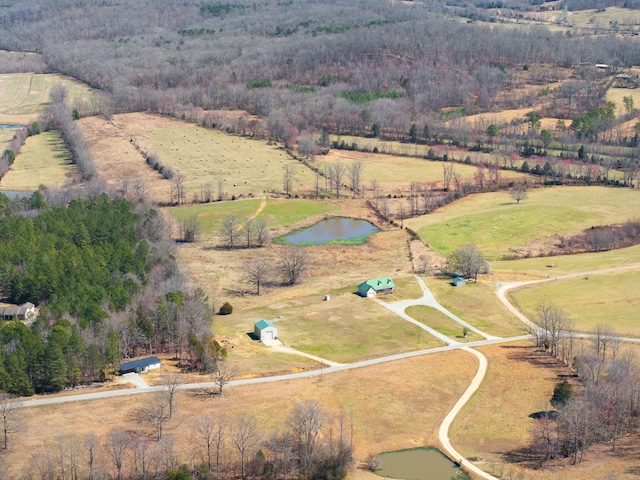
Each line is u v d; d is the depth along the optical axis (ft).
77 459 517.96
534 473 535.19
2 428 542.98
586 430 559.38
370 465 545.85
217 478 512.22
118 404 591.78
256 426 561.43
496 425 603.26
